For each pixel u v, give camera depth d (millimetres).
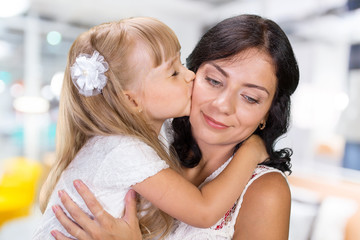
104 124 980
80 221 882
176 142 1191
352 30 3986
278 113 1005
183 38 5832
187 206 886
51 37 6316
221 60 917
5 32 5984
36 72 6234
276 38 888
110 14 5980
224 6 5289
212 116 955
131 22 1028
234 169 956
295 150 4520
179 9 5641
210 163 1124
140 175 894
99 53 986
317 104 4336
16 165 4070
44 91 6355
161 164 924
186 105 1016
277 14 4570
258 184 951
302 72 4500
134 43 976
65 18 6191
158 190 897
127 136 963
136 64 973
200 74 991
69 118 1062
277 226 894
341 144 4133
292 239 2895
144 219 996
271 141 1063
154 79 984
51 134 6305
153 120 1065
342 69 4145
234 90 912
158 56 975
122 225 886
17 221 3818
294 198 3490
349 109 4062
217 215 898
